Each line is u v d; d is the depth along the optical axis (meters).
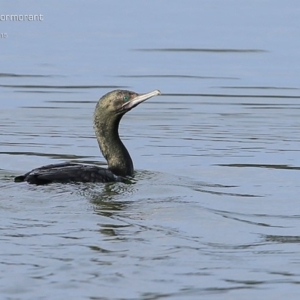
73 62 31.03
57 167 16.33
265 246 13.25
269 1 40.56
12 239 13.10
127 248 12.84
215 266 12.34
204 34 34.81
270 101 26.25
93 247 12.82
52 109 25.12
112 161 17.89
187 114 24.69
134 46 33.16
